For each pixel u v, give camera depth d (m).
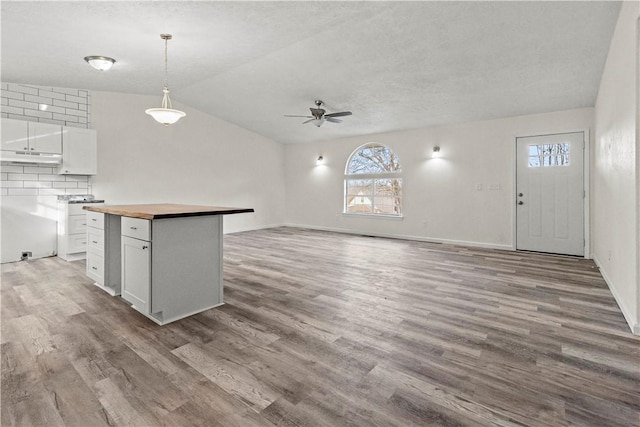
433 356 2.01
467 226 5.99
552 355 2.01
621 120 2.82
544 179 5.22
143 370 1.84
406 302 2.95
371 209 7.45
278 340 2.22
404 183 6.76
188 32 3.32
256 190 8.10
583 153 4.89
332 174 7.95
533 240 5.35
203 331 2.36
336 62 4.36
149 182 5.99
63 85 4.82
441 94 4.98
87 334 2.29
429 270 4.11
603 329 2.38
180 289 2.60
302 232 7.73
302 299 3.04
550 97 4.69
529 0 2.93
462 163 6.02
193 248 2.68
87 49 3.57
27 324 2.45
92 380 1.74
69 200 4.64
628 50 2.53
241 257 4.88
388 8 3.14
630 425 1.41
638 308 2.29
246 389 1.67
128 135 5.68
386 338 2.25
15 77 4.33
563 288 3.36
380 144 7.12
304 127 7.31
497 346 2.13
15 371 1.82
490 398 1.60
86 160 4.87
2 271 3.97
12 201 4.50
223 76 4.97
